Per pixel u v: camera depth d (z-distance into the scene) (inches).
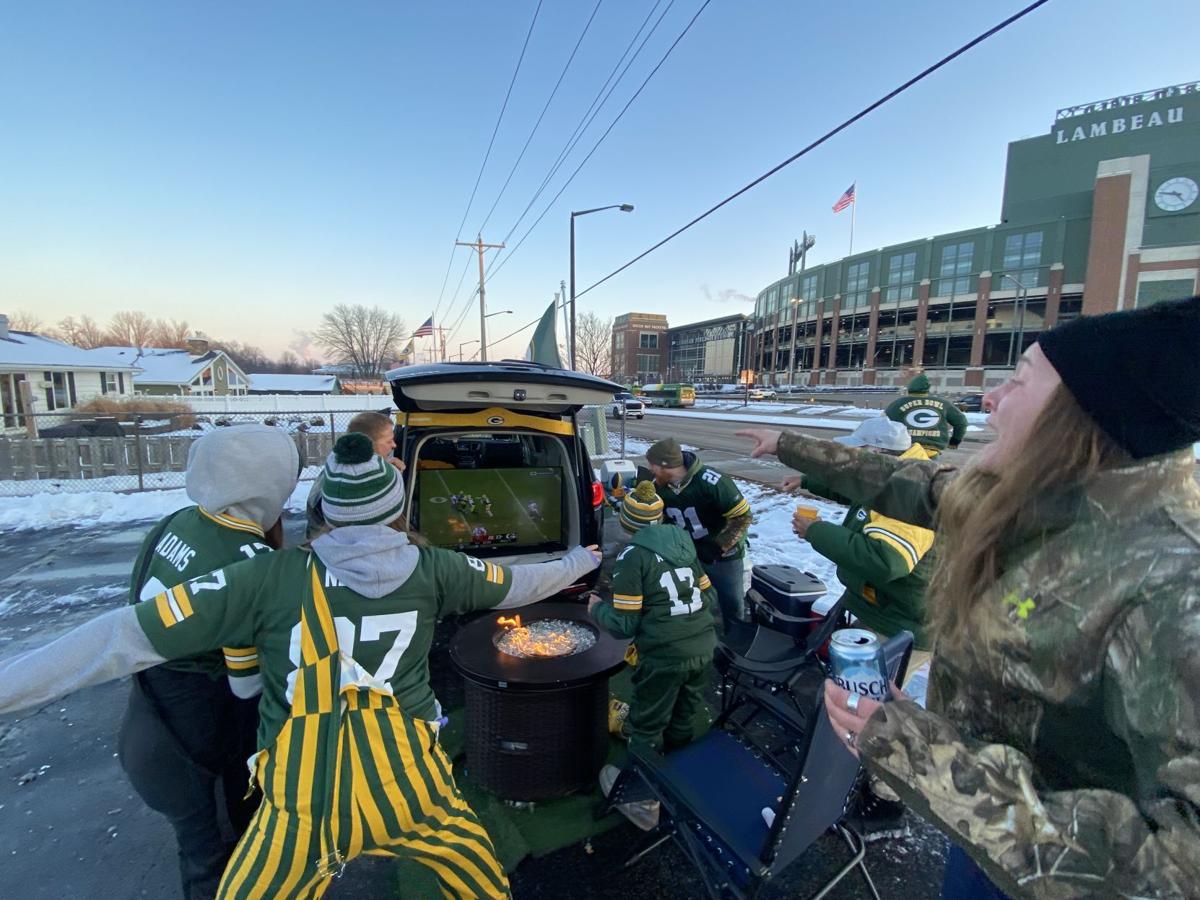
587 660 96.7
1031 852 29.2
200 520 71.3
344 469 58.8
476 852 62.0
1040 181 1871.3
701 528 158.7
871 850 91.9
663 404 1571.1
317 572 58.1
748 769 81.9
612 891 83.8
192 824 72.6
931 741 33.0
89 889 83.1
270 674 57.4
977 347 1908.2
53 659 50.5
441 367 131.6
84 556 238.4
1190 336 27.9
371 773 56.2
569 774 96.5
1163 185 1596.9
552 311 465.1
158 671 68.1
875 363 2207.2
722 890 75.0
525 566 73.4
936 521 48.6
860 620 103.3
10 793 103.1
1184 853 25.4
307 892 56.3
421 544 65.2
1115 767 31.2
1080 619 30.7
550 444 163.2
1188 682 25.6
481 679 91.5
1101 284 1676.9
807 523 107.8
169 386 1425.9
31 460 391.2
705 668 98.5
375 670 57.9
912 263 2066.9
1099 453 31.2
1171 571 27.8
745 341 3070.9
